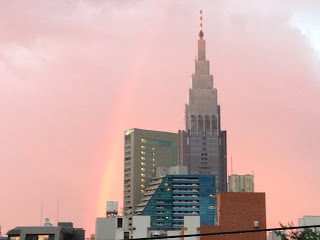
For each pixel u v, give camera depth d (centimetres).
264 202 12950
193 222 15875
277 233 11306
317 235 10806
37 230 19050
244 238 12838
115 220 19600
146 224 19225
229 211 12925
